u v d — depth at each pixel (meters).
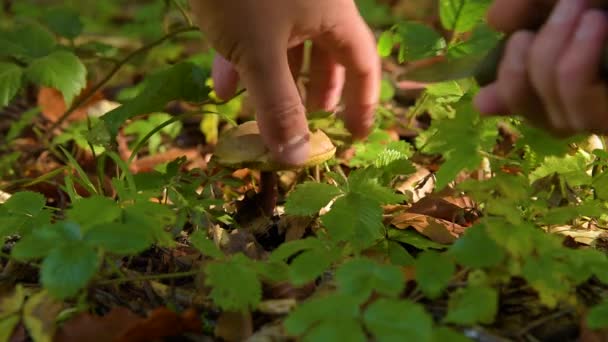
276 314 0.44
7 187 0.62
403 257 0.48
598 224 0.53
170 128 0.72
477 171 0.60
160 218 0.46
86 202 0.44
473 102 0.43
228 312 0.44
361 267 0.41
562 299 0.43
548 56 0.39
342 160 0.62
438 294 0.42
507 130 0.63
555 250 0.42
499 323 0.44
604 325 0.40
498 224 0.42
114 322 0.43
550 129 0.42
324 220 0.47
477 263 0.41
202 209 0.51
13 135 0.68
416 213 0.54
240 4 0.48
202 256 0.50
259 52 0.49
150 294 0.47
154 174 0.54
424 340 0.37
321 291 0.45
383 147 0.61
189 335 0.44
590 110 0.39
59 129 0.75
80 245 0.41
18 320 0.43
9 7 1.13
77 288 0.40
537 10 0.42
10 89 0.58
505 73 0.41
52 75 0.57
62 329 0.43
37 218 0.49
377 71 0.57
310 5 0.51
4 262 0.51
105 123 0.55
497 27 0.44
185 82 0.57
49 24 0.66
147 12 1.06
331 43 0.55
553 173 0.51
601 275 0.42
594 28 0.38
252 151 0.51
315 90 0.60
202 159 0.70
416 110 0.66
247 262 0.44
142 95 0.55
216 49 0.50
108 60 0.64
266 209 0.56
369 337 0.41
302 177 0.61
